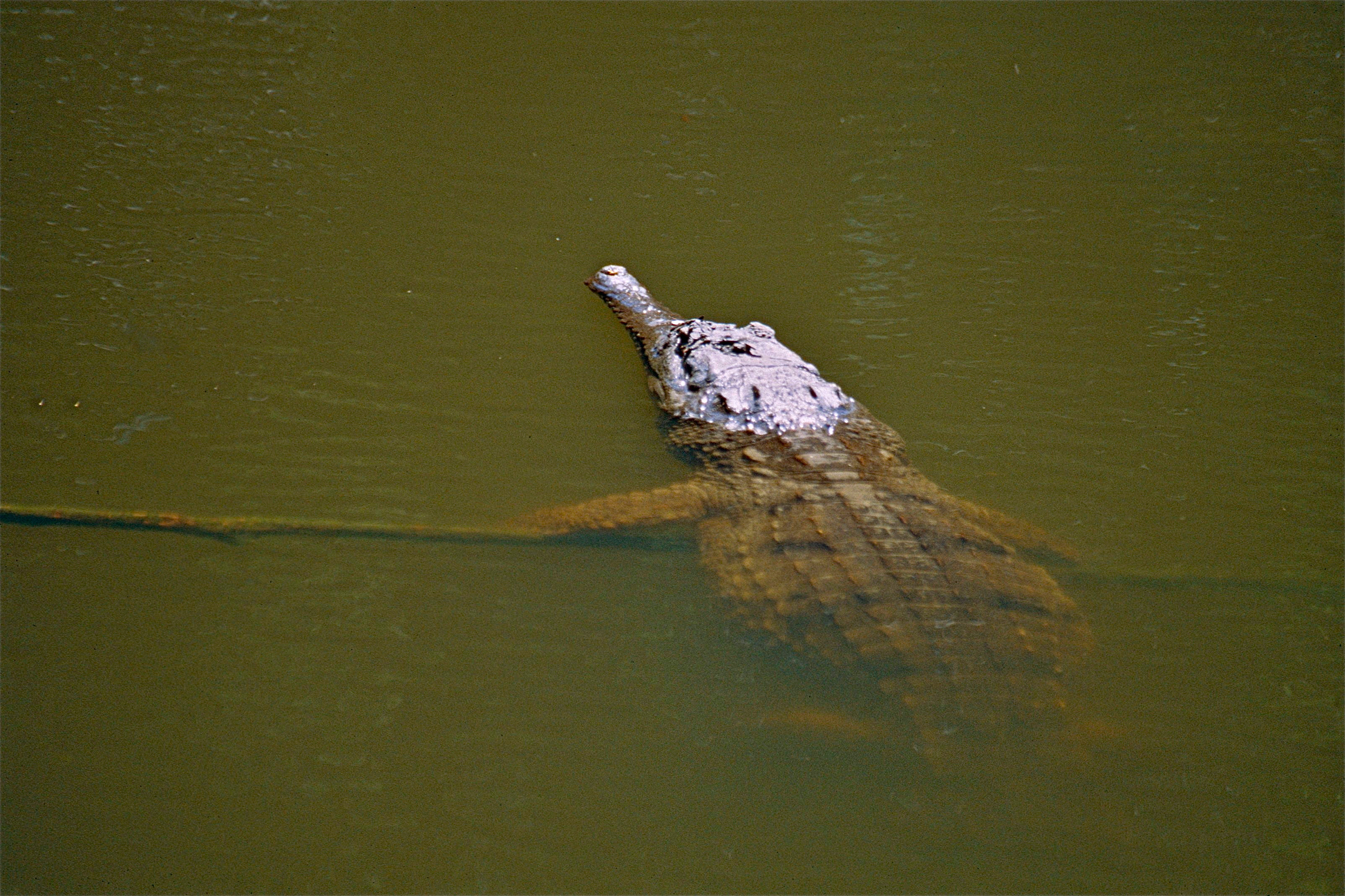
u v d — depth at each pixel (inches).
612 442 819.4
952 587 625.6
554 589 658.8
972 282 1047.0
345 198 1141.7
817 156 1301.7
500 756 552.1
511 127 1332.4
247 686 584.4
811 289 1042.1
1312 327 967.0
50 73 1357.0
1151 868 491.5
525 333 944.3
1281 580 677.3
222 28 1552.7
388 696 582.2
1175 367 912.3
